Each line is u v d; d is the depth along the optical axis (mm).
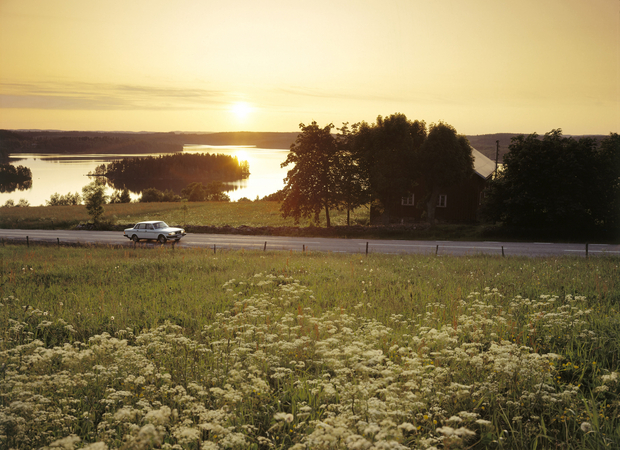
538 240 33344
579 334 8438
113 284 16047
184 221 58219
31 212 68875
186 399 5457
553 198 34156
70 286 15672
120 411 4539
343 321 8922
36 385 5496
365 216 56938
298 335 8828
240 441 4254
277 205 80938
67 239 37125
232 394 5359
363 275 16875
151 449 4121
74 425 5445
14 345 8453
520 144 36812
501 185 36625
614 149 33781
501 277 15672
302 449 4023
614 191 34594
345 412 4832
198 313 11555
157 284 15688
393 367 6020
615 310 10656
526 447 4988
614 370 7043
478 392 5824
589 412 5457
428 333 7688
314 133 42094
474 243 31359
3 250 29000
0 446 4449
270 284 15383
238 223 55781
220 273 17938
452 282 14984
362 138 42844
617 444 4898
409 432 5074
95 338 7273
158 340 8102
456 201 44750
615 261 19922
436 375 6109
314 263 20062
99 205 48312
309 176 42125
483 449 5125
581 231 34438
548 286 14125
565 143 35406
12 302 12750
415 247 29094
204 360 7777
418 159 40812
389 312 11125
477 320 9273
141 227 34688
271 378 7117
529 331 8891
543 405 5840
